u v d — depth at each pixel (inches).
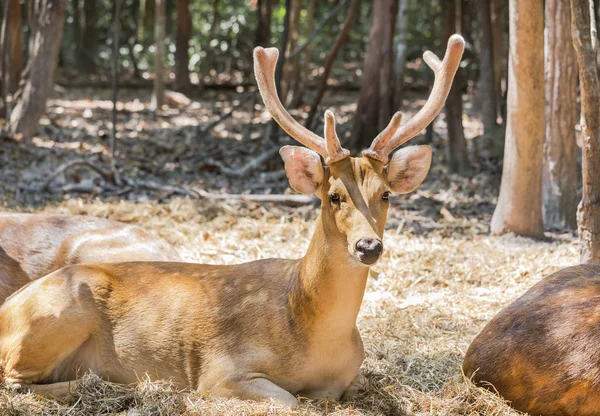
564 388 172.4
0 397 184.2
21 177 447.8
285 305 183.5
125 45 949.8
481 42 522.9
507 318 188.5
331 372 183.9
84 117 657.6
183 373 188.5
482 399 181.9
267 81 185.6
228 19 897.5
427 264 313.4
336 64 951.6
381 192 169.6
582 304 179.2
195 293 191.5
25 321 189.3
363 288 177.8
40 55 538.9
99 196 421.7
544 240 358.3
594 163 241.4
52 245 235.3
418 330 242.2
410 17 893.8
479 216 409.7
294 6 674.8
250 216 388.8
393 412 185.0
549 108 381.7
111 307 192.9
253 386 179.0
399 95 539.8
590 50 235.3
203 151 546.0
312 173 173.8
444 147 557.9
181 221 375.6
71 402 184.7
